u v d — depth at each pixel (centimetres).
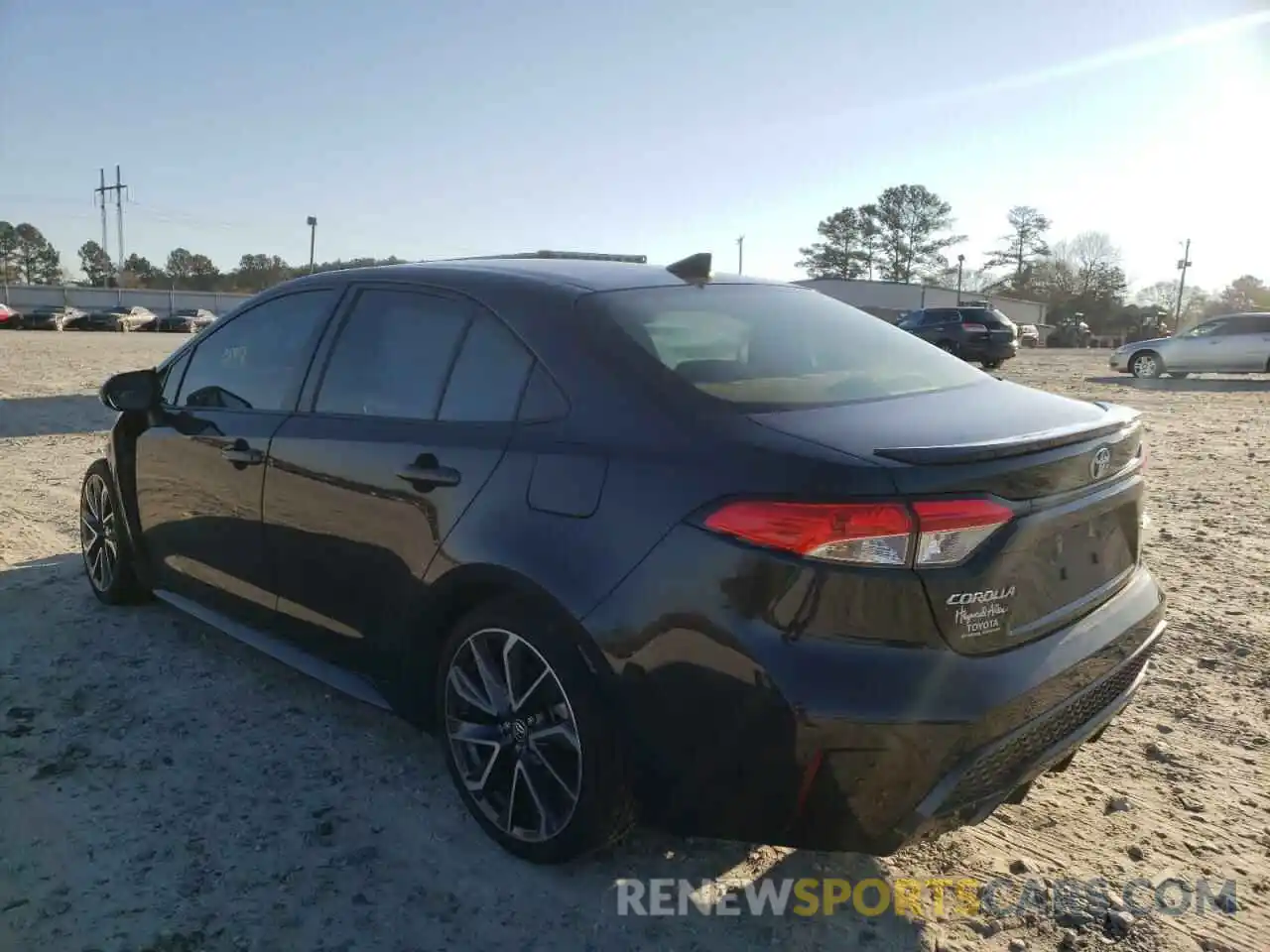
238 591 397
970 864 293
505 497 282
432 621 311
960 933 263
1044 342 6144
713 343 300
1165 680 418
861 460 234
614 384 275
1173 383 2000
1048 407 300
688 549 243
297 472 355
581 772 267
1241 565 580
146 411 450
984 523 236
